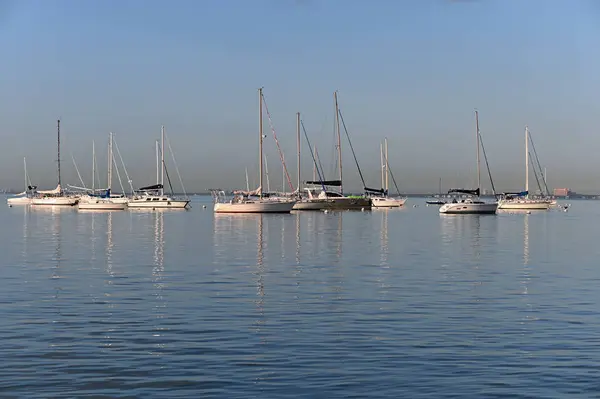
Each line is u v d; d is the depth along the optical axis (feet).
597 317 73.00
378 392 48.29
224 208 350.43
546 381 50.67
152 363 55.11
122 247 156.87
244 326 68.44
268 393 48.08
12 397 47.16
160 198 444.96
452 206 374.02
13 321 70.49
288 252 145.18
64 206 506.48
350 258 132.98
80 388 49.08
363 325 68.95
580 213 416.67
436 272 110.83
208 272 109.91
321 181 401.08
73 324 69.15
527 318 72.54
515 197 444.96
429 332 65.87
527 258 134.41
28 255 136.98
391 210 442.09
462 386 49.55
